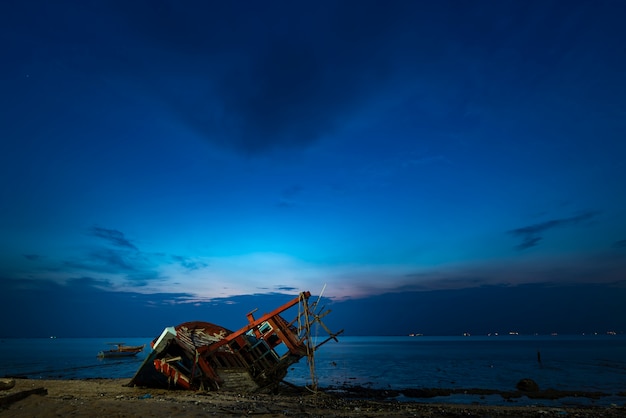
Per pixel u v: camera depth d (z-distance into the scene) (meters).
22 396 13.81
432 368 69.25
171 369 26.47
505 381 49.81
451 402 31.92
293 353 29.95
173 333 26.88
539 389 41.41
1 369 60.75
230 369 28.42
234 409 16.33
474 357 102.12
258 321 29.38
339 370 65.56
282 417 14.93
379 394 36.16
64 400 15.16
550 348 155.00
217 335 30.17
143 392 24.38
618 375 55.81
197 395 23.09
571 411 23.72
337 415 16.64
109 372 55.56
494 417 19.27
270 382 29.83
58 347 179.12
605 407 29.12
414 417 17.41
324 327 29.72
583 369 65.31
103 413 12.59
